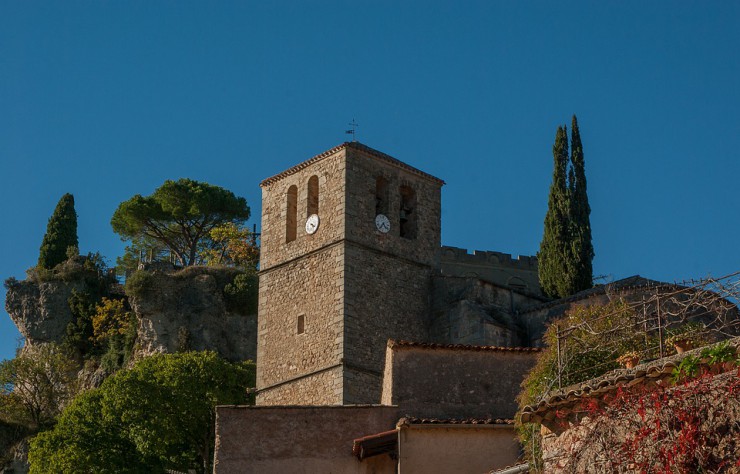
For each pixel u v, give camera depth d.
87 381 90.19
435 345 36.25
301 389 51.31
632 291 45.88
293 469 34.00
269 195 56.75
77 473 57.12
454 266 77.25
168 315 87.25
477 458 31.22
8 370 88.81
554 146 62.25
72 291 97.50
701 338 30.89
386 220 54.09
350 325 50.72
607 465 21.12
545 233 61.22
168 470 56.41
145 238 107.00
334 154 53.97
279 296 54.12
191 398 57.72
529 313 53.31
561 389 24.36
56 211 107.31
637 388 21.86
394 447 32.94
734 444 19.44
